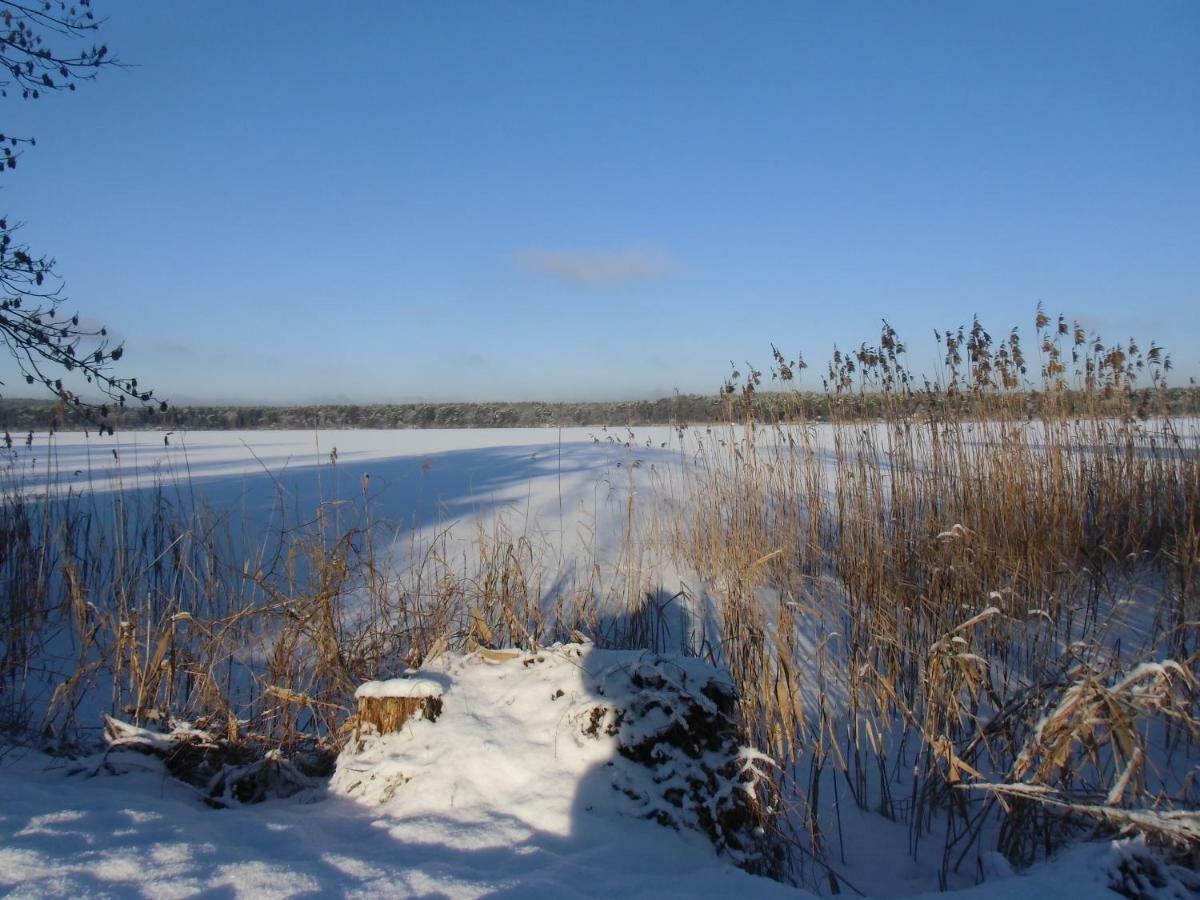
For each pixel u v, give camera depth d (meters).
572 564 7.01
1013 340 7.91
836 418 7.95
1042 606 6.00
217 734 3.73
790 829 3.46
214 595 5.29
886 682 4.20
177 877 2.21
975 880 3.25
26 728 4.18
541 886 2.22
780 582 5.86
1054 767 3.18
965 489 7.01
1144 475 7.63
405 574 6.21
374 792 3.03
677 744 3.07
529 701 3.30
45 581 5.57
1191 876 2.56
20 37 4.60
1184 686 4.16
